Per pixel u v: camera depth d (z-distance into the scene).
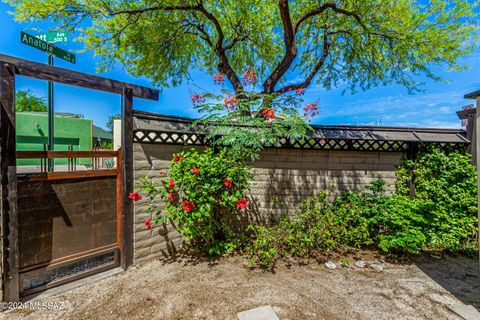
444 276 2.76
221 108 3.68
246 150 3.51
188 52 5.86
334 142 4.05
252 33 5.53
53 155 2.32
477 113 2.10
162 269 2.84
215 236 3.76
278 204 3.99
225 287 2.44
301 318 1.97
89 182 2.61
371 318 2.01
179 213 2.96
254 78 4.23
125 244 2.83
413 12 4.45
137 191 2.96
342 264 2.99
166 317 1.98
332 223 3.35
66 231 2.43
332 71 6.03
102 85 2.63
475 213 3.44
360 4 4.50
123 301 2.19
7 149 2.01
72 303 2.15
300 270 2.85
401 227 3.20
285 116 3.69
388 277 2.72
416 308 2.15
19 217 2.14
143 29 4.82
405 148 4.19
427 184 3.87
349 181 4.11
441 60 4.77
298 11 5.18
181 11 4.82
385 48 5.05
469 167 3.61
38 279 2.28
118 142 9.38
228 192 3.35
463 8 4.20
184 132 3.35
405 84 5.34
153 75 5.75
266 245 3.22
